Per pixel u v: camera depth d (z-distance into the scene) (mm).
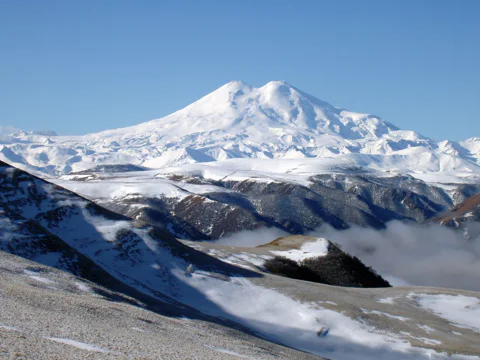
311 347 57406
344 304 68438
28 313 28672
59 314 30859
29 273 47312
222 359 28000
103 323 31859
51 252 64875
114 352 23609
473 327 66000
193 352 28625
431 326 64562
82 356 21531
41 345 21938
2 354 19484
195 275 72812
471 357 57219
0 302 29984
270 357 37594
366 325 63062
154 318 41438
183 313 55531
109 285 61969
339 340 59750
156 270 72125
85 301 39312
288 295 70312
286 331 61031
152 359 23750
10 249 61562
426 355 57125
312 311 65438
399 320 65562
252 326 60688
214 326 51906
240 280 74250
